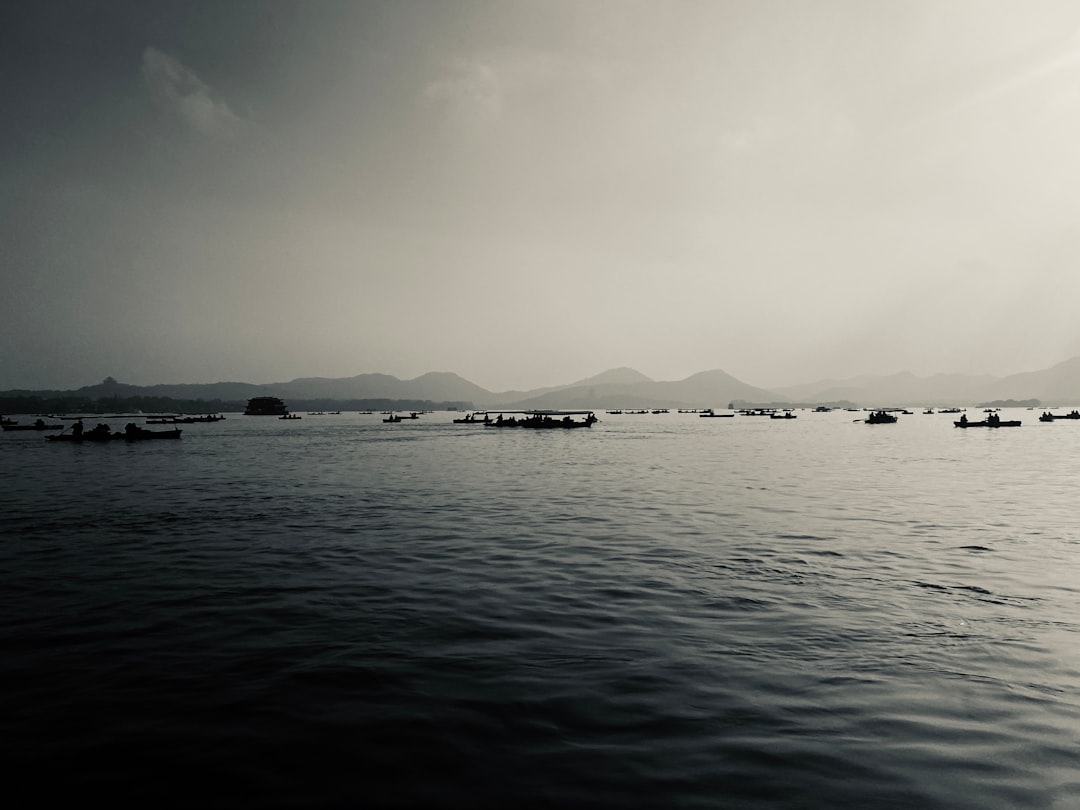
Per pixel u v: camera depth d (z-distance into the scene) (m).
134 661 9.80
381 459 55.28
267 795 6.29
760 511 24.67
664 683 8.77
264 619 11.84
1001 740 7.17
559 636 10.75
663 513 24.28
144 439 93.25
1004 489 31.70
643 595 13.19
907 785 6.31
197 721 7.83
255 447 75.44
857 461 51.03
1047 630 10.80
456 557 16.98
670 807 5.97
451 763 6.81
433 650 10.16
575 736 7.35
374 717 7.88
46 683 8.99
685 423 190.88
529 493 30.92
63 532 21.00
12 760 6.96
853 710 7.92
